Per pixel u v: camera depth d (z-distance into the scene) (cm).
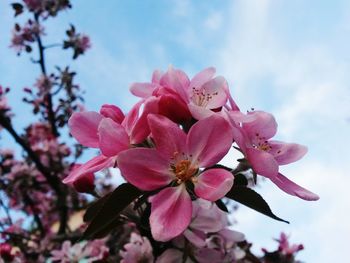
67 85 54
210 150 12
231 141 12
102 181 49
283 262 27
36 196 55
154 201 12
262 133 13
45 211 54
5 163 52
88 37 54
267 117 13
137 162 12
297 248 27
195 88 13
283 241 27
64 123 53
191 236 16
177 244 16
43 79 54
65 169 50
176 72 13
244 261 21
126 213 15
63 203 47
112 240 29
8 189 50
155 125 12
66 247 30
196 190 12
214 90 13
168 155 12
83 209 47
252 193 13
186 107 12
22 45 53
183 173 12
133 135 12
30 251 41
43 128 55
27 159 51
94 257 28
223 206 16
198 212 16
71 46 54
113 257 25
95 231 13
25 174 50
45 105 55
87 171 13
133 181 12
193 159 12
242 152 12
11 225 49
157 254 16
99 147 12
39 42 53
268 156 12
